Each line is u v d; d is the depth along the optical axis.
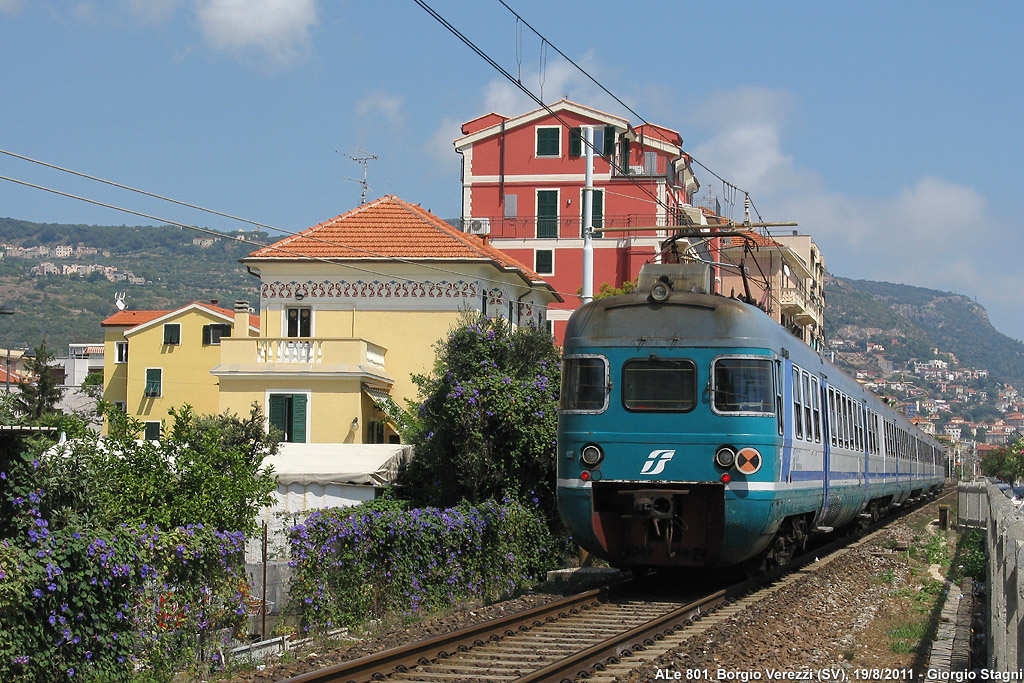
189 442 13.88
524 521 17.64
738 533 13.61
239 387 28.14
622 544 14.55
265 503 13.83
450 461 19.08
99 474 11.47
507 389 18.83
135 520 11.79
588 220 21.83
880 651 11.09
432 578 14.23
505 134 47.38
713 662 9.78
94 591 9.09
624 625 12.03
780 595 14.22
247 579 11.22
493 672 9.53
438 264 29.92
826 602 14.07
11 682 8.23
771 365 13.96
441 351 20.53
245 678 9.71
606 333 14.23
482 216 47.22
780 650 10.70
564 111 46.91
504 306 31.97
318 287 30.55
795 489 14.89
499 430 18.91
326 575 12.14
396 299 30.28
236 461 13.88
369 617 12.73
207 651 10.28
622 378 14.05
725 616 12.50
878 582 16.94
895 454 28.72
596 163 46.62
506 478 18.95
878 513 27.06
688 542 14.07
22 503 9.43
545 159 46.91
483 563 15.83
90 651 9.00
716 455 13.63
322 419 27.84
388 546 13.40
